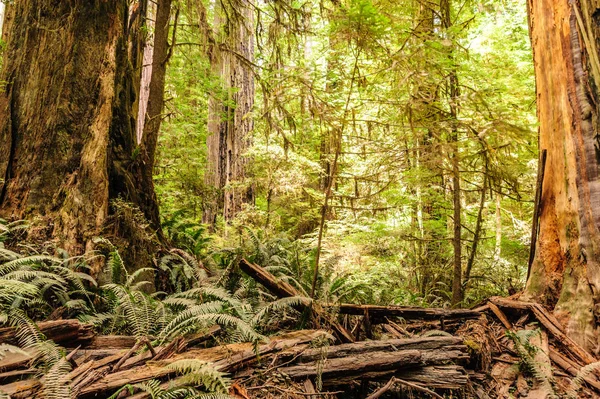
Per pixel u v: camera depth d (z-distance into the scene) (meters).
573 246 3.72
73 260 3.85
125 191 4.89
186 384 2.12
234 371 2.46
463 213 8.50
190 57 7.42
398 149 4.53
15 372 2.07
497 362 3.19
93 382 2.07
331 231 9.38
